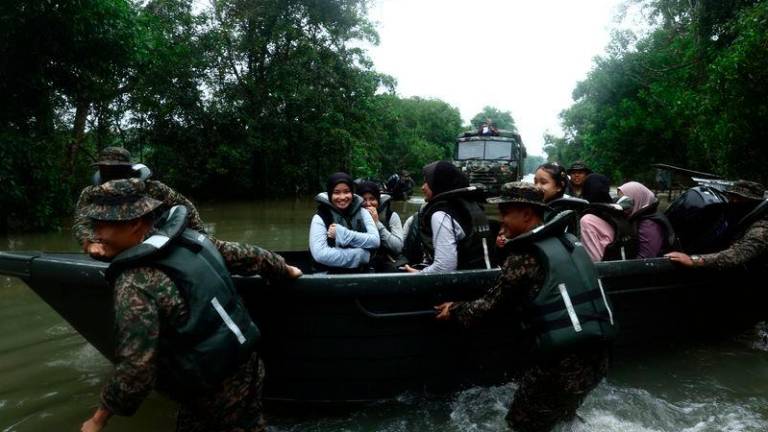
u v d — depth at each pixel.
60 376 3.47
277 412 3.13
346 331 2.94
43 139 9.71
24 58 8.84
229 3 18.39
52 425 2.86
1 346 3.96
